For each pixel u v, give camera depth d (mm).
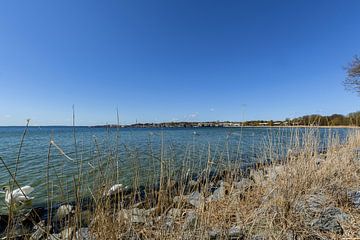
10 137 35125
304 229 2779
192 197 3480
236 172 4570
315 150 5195
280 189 3520
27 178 7055
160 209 3086
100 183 2580
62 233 2379
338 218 2955
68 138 20781
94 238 2451
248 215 3168
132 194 3137
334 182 3965
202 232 2695
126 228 2709
